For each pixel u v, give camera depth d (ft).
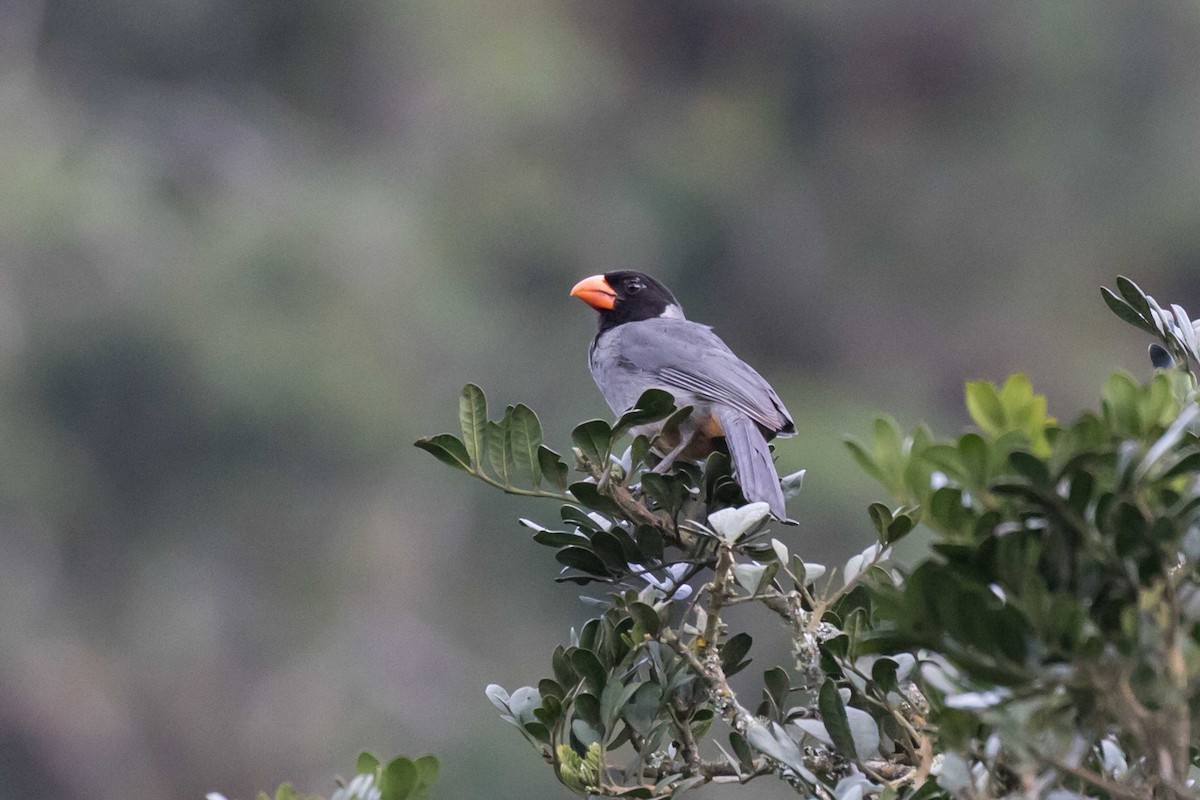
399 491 59.47
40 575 56.34
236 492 58.80
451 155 74.74
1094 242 78.07
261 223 63.05
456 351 63.72
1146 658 7.75
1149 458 7.72
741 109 81.46
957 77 80.48
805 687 11.14
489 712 55.01
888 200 79.77
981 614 7.66
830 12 81.56
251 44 73.26
